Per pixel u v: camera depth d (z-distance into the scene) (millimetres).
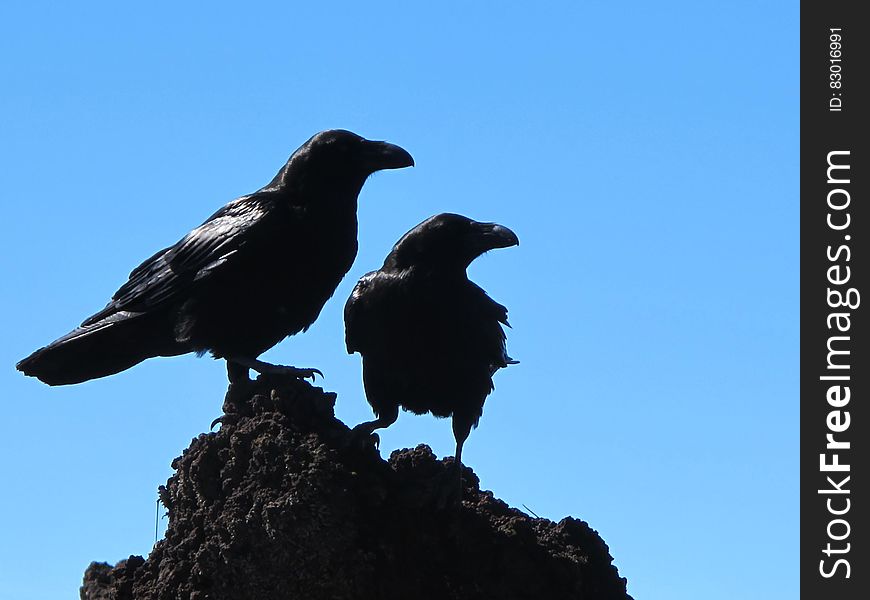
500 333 16469
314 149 15531
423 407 16406
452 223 15953
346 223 15680
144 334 15906
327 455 12141
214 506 12086
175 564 12086
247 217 15359
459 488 13031
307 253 15344
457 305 15898
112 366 16406
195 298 15344
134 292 15727
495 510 13492
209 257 15297
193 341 15445
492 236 15898
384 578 12094
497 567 12820
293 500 11680
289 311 15539
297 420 12750
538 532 13492
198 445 12477
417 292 15750
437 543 12648
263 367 14898
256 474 11992
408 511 12602
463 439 16359
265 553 11680
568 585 13016
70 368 16188
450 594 12469
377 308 15891
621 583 13562
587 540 13531
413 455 13266
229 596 11703
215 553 11758
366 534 12156
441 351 15867
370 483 12359
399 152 15602
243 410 12969
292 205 15438
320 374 14477
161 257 15875
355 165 15570
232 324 15312
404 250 16047
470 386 16125
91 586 14344
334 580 11734
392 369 16078
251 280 15242
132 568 12539
